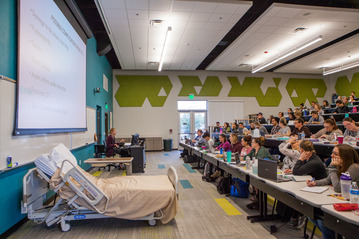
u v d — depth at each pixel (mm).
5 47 2752
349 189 1982
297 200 2146
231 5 5723
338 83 13484
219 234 2816
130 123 12305
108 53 9844
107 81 10430
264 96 13352
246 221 3197
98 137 8781
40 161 2879
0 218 2617
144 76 12492
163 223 3064
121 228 2994
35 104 3369
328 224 1786
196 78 12867
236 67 12000
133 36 7625
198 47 8789
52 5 4086
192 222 3176
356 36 7887
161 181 3447
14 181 2893
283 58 9508
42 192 3238
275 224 3098
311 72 13320
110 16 6211
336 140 4410
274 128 7129
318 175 2773
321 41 8281
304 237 2707
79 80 5734
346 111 7621
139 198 2957
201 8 5844
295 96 13617
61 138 4500
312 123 6844
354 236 1550
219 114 12984
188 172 6664
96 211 2865
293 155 3338
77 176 2791
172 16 6262
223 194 4461
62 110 4512
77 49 5594
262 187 2805
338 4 6590
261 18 6492
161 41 8109
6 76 2756
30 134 3236
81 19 5602
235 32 8359
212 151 5723
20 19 3004
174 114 12656
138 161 6617
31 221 3217
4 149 2658
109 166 7098
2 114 2629
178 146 12672
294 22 6754
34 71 3357
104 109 9578
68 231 2908
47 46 3828
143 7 5754
